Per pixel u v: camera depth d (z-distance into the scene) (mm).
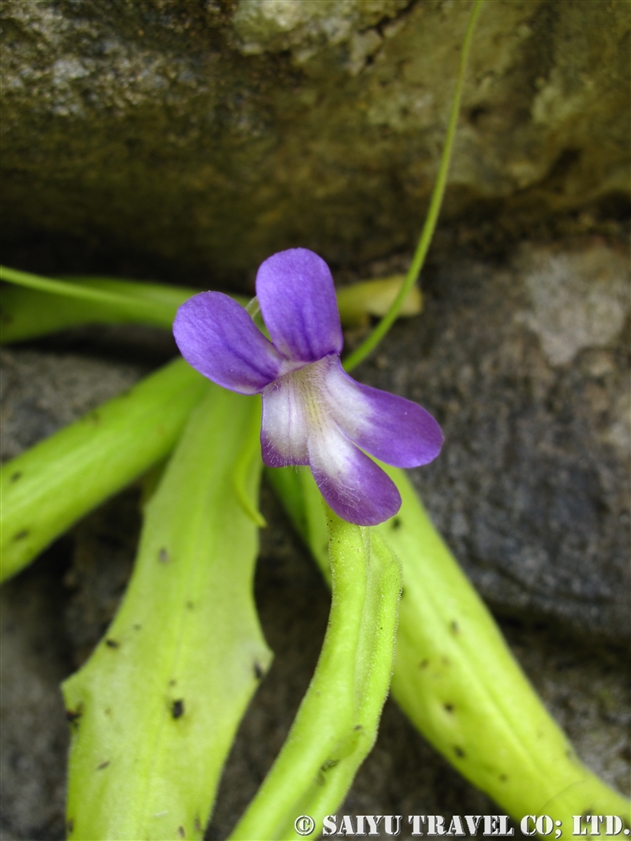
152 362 121
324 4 80
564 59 89
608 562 99
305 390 66
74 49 78
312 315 61
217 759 77
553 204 110
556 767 80
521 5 85
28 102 81
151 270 121
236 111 90
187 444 92
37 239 112
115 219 108
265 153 98
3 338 113
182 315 59
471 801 101
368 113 95
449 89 95
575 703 103
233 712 79
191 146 94
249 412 94
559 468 103
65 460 89
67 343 122
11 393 111
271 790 59
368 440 65
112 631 81
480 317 113
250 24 79
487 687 83
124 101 84
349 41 85
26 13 74
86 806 72
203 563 85
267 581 110
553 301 111
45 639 117
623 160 101
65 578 115
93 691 78
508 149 102
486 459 106
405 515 90
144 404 95
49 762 112
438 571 88
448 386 111
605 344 108
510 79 94
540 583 100
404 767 104
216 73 85
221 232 112
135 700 77
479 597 95
